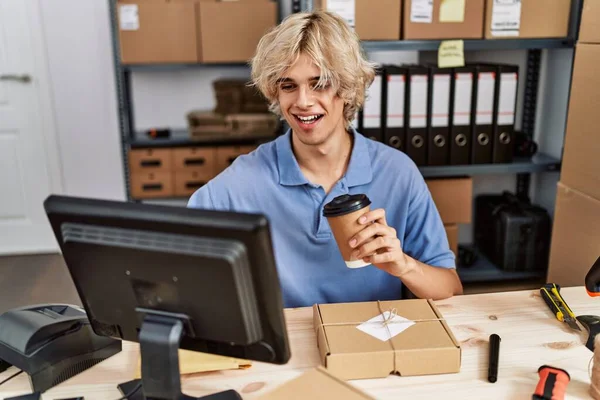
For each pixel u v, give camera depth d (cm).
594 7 161
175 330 86
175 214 79
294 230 140
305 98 126
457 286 141
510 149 248
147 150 284
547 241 263
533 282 278
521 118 285
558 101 260
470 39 231
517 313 122
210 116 285
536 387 94
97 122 328
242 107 291
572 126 174
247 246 77
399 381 98
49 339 100
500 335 113
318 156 138
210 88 320
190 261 79
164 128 319
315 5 233
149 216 80
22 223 341
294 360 106
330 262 141
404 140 240
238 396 95
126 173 288
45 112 323
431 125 240
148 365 88
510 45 232
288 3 300
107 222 83
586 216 169
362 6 221
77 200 86
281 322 84
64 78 320
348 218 105
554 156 265
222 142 292
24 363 98
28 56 315
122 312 91
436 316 110
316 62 123
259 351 88
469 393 95
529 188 292
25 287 297
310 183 137
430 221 146
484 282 281
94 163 335
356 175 141
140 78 316
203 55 267
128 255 83
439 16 225
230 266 77
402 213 145
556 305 122
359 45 135
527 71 278
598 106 161
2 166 330
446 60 229
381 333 104
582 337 112
